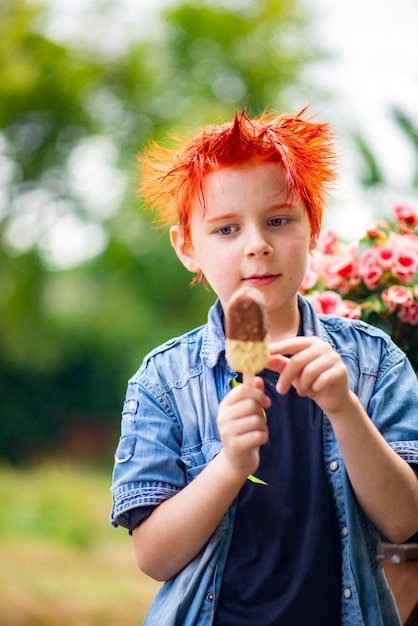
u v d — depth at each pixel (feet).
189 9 36.86
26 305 41.06
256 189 5.09
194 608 4.95
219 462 4.71
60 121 37.78
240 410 4.49
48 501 28.22
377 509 4.97
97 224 38.27
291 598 4.90
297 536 5.02
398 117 14.05
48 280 41.39
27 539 24.75
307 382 4.59
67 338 44.11
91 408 46.26
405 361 5.62
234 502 5.08
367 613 4.99
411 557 5.93
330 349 4.66
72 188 38.27
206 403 5.35
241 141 5.14
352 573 4.99
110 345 44.60
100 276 41.98
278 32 37.68
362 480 4.88
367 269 7.73
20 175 38.34
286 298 5.14
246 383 4.51
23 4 35.60
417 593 5.83
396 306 7.49
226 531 5.04
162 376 5.49
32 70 35.76
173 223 5.99
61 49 36.29
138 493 5.11
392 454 4.93
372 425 4.85
